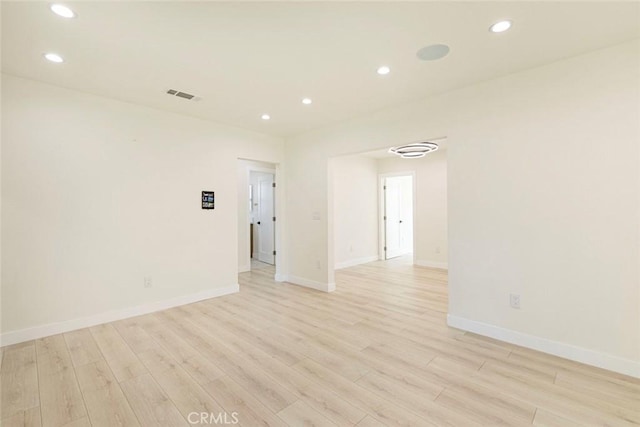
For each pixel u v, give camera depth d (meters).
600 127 2.36
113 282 3.39
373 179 7.41
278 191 5.21
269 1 1.79
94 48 2.32
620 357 2.29
